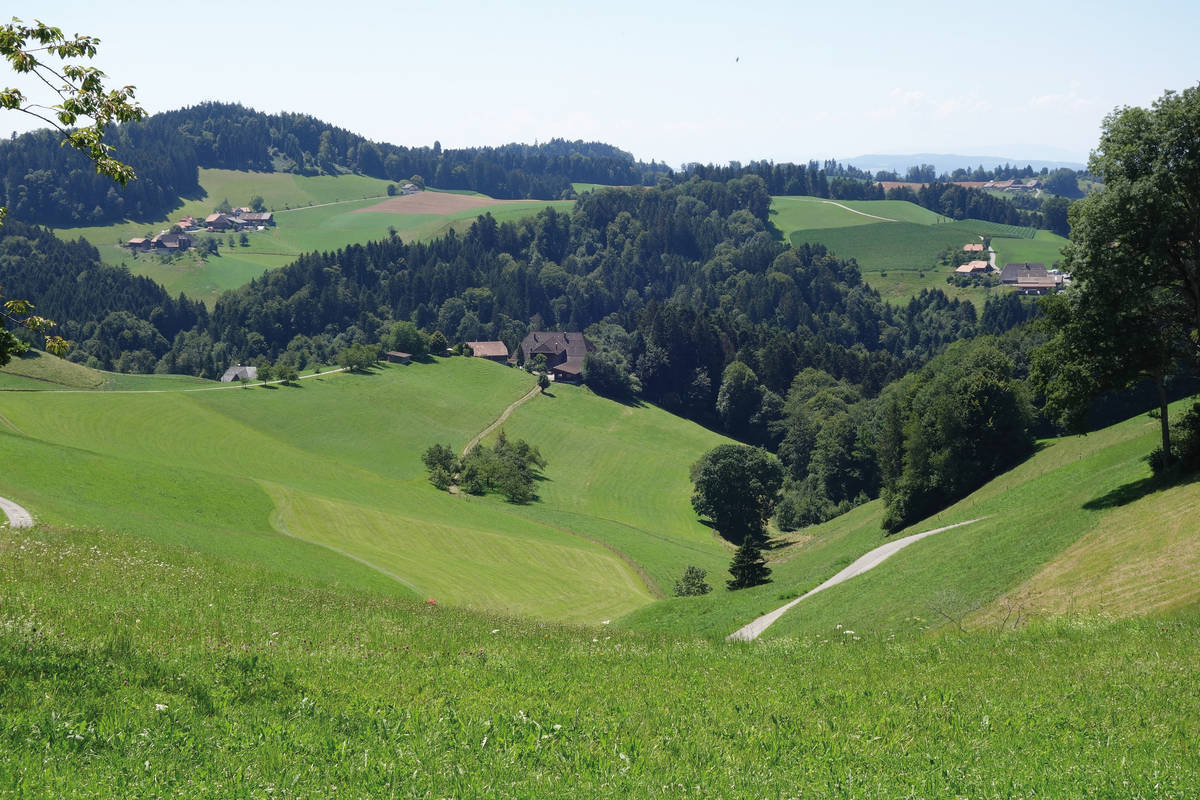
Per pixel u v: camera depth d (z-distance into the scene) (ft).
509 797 36.42
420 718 46.93
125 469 262.67
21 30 56.34
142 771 35.76
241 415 492.54
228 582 99.96
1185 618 83.15
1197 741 47.39
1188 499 126.82
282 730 42.96
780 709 53.67
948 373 276.21
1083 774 41.98
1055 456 232.53
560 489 463.83
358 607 93.30
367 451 478.59
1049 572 120.06
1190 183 136.87
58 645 54.44
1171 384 326.85
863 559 192.75
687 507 445.78
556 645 77.36
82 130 58.23
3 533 114.42
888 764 43.88
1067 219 150.30
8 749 35.99
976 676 63.77
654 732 48.08
